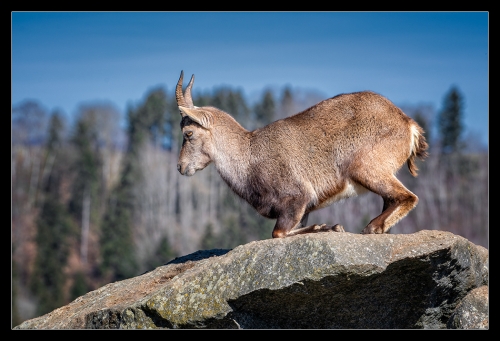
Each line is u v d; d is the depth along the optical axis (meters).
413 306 32.62
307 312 31.81
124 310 32.38
